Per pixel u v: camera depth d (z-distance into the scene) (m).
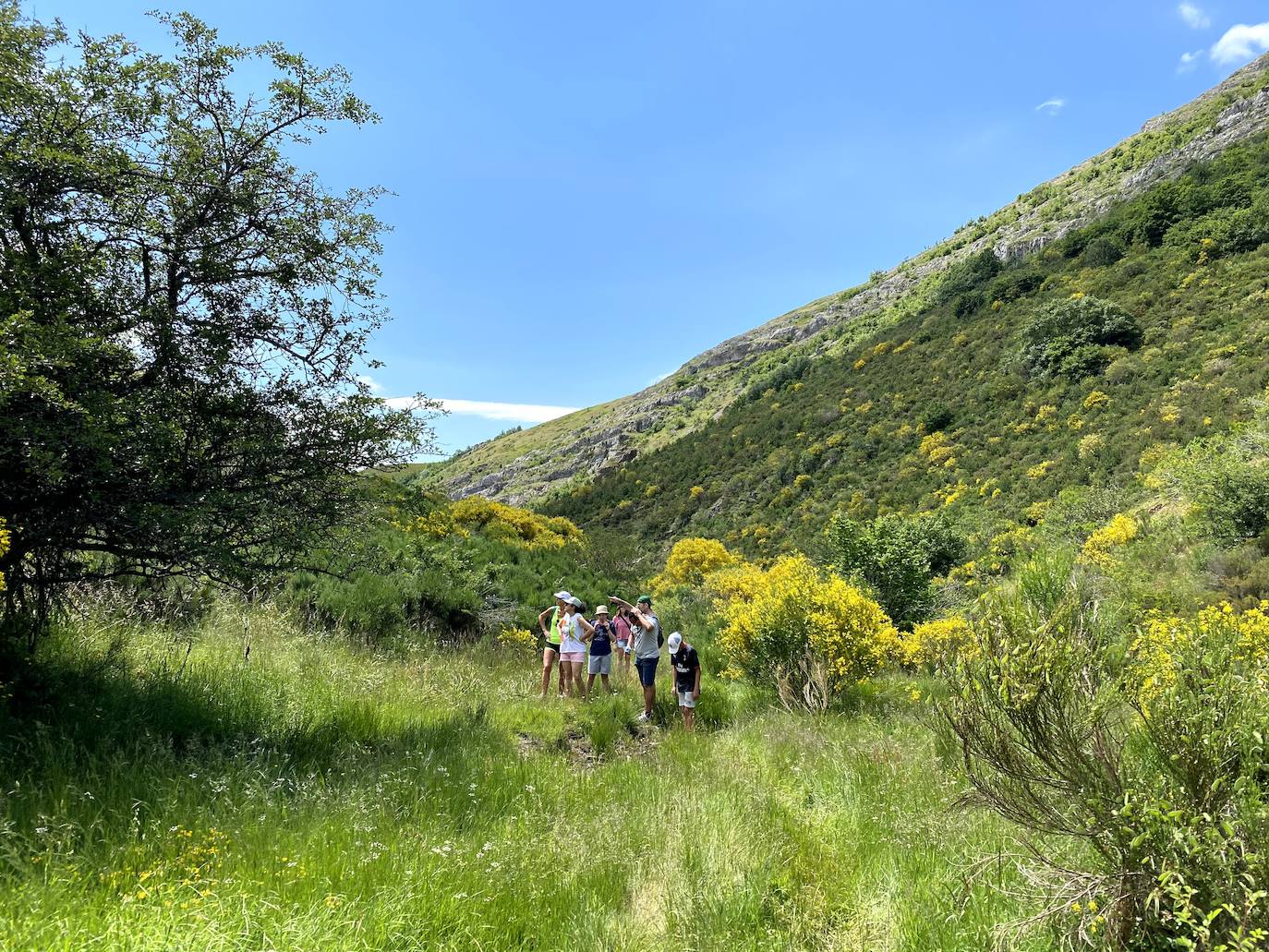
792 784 5.11
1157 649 2.78
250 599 7.50
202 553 3.82
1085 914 2.38
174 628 5.98
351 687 5.96
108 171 3.58
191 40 4.13
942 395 50.84
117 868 2.49
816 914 3.04
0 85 3.32
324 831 3.14
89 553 4.65
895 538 15.29
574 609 7.56
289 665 6.02
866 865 3.51
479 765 4.61
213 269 4.05
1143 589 10.77
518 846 3.44
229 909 2.28
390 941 2.35
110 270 3.97
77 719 3.70
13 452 3.26
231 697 4.79
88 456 3.43
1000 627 2.92
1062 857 2.83
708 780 4.94
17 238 3.75
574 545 18.84
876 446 48.94
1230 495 13.77
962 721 2.93
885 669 9.64
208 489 3.90
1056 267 62.84
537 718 6.32
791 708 7.63
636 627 8.42
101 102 3.83
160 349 3.88
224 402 4.09
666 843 3.68
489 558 13.01
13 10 3.51
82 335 3.50
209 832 2.93
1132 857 2.35
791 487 49.66
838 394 66.06
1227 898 2.10
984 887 2.96
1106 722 2.70
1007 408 43.00
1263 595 10.30
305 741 4.50
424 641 8.89
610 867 3.39
